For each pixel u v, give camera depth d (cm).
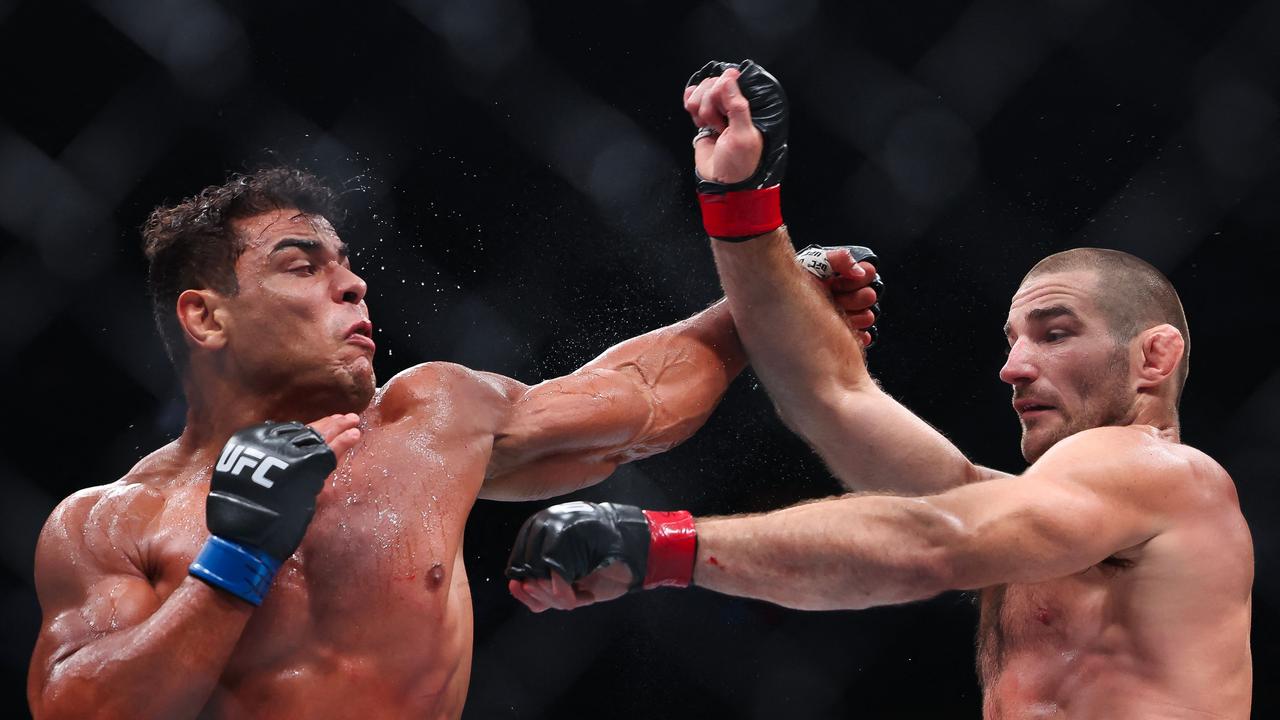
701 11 710
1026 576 331
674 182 721
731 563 332
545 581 327
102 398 670
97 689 286
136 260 651
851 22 716
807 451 727
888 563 326
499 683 753
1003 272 734
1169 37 702
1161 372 384
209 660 292
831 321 418
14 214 629
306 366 342
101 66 632
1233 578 354
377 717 319
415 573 330
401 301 695
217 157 654
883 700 785
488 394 374
